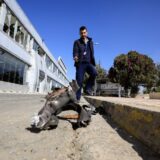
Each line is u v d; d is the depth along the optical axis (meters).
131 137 4.02
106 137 3.98
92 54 6.17
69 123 4.99
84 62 6.10
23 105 11.25
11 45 30.47
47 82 61.06
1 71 28.41
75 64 6.23
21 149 3.36
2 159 2.98
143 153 3.18
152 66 54.38
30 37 41.38
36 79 43.81
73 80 4.64
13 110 8.38
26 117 6.18
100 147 3.37
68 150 3.34
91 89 6.44
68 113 6.68
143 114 3.85
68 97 4.47
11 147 3.43
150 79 54.19
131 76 53.22
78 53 6.12
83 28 6.05
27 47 39.16
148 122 3.62
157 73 61.88
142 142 3.66
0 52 27.45
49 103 4.37
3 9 26.97
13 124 5.00
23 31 36.41
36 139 3.84
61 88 4.59
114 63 55.53
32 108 9.56
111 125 5.18
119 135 4.18
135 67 52.53
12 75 32.59
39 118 4.20
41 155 3.13
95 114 6.84
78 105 4.69
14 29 32.31
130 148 3.39
